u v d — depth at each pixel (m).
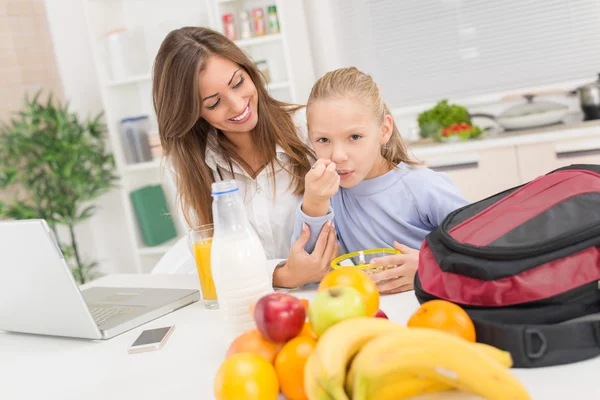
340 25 3.79
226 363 0.79
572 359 0.84
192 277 1.71
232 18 3.38
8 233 1.19
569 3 3.38
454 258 0.94
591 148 2.87
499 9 3.49
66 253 3.70
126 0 3.73
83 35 3.81
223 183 1.07
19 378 1.14
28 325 1.37
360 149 1.34
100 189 3.98
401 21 3.68
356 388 0.70
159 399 0.94
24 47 3.88
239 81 1.53
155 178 3.92
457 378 0.68
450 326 0.83
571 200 0.97
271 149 1.72
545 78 3.50
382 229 1.52
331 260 1.38
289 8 3.47
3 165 3.69
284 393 0.83
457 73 3.65
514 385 0.65
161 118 1.62
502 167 3.07
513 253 0.89
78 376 1.10
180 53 1.50
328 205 1.39
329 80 1.38
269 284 1.10
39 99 3.96
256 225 1.78
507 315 0.89
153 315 1.37
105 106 3.63
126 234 4.09
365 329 0.74
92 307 1.47
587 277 0.88
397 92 3.78
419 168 1.54
